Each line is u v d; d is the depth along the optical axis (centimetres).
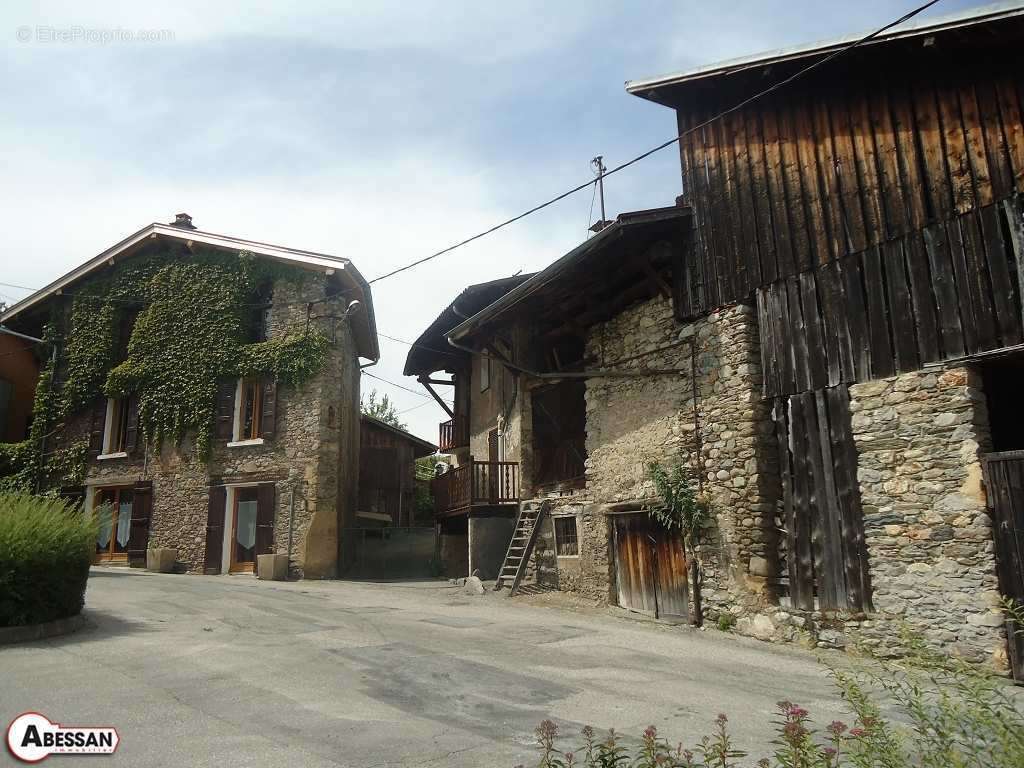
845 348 859
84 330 2075
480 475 1567
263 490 1758
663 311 1125
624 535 1187
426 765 443
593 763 334
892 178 835
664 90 1067
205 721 519
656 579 1097
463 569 1894
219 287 1917
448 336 1339
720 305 1016
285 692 601
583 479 1312
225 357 1859
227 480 1805
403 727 516
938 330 774
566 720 544
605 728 525
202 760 443
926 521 765
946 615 738
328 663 713
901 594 777
